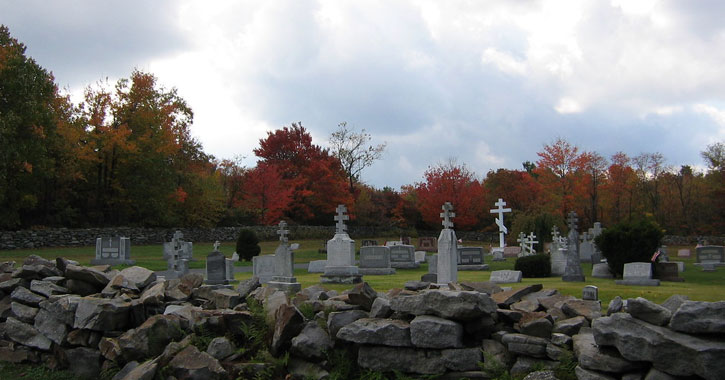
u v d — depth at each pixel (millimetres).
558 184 56750
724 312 5113
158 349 8008
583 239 35688
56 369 8938
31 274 10625
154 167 49750
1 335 10008
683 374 5145
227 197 61188
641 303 5598
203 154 62250
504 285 15586
